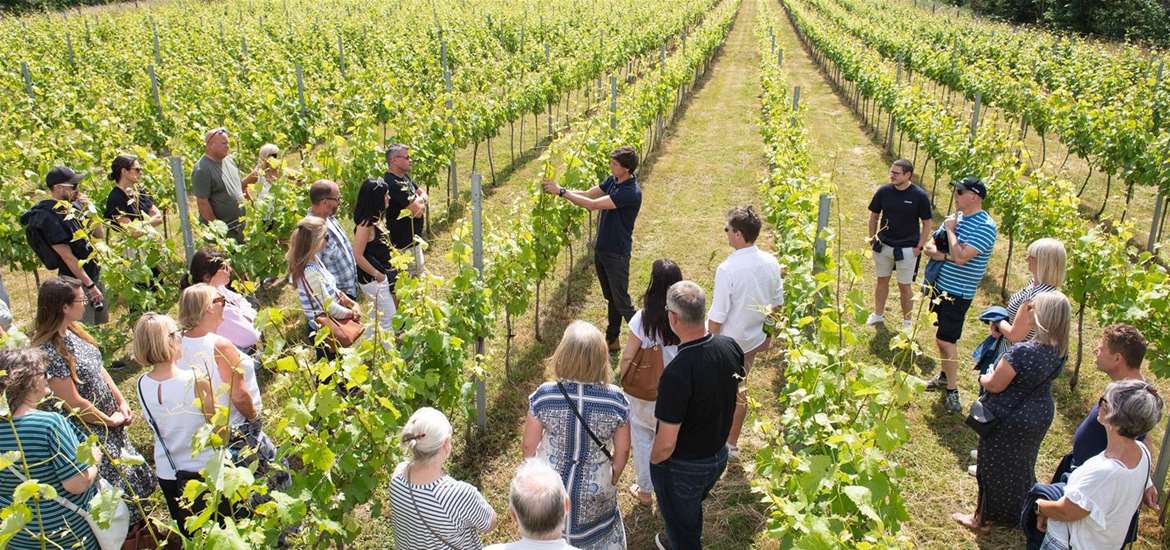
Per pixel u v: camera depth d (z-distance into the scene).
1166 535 4.75
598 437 3.59
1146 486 3.76
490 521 3.47
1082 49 22.31
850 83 20.09
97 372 4.28
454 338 4.63
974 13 44.88
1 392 3.21
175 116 11.55
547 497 2.83
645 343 4.48
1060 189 7.73
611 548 3.76
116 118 10.93
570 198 6.43
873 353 7.03
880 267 7.24
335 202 5.62
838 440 3.38
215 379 4.01
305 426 3.40
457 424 5.91
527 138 15.99
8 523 2.67
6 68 16.08
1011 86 14.72
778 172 8.72
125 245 5.97
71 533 3.38
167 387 3.81
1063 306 4.22
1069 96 12.80
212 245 6.64
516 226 6.66
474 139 11.73
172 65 16.48
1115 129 10.28
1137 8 36.38
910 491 5.24
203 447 3.12
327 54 20.59
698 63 21.38
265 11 32.28
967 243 5.71
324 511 3.56
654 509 5.03
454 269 8.91
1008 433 4.43
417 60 19.36
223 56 19.12
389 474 3.97
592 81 20.70
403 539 3.37
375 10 31.72
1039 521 3.80
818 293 5.79
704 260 9.43
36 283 8.35
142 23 25.95
